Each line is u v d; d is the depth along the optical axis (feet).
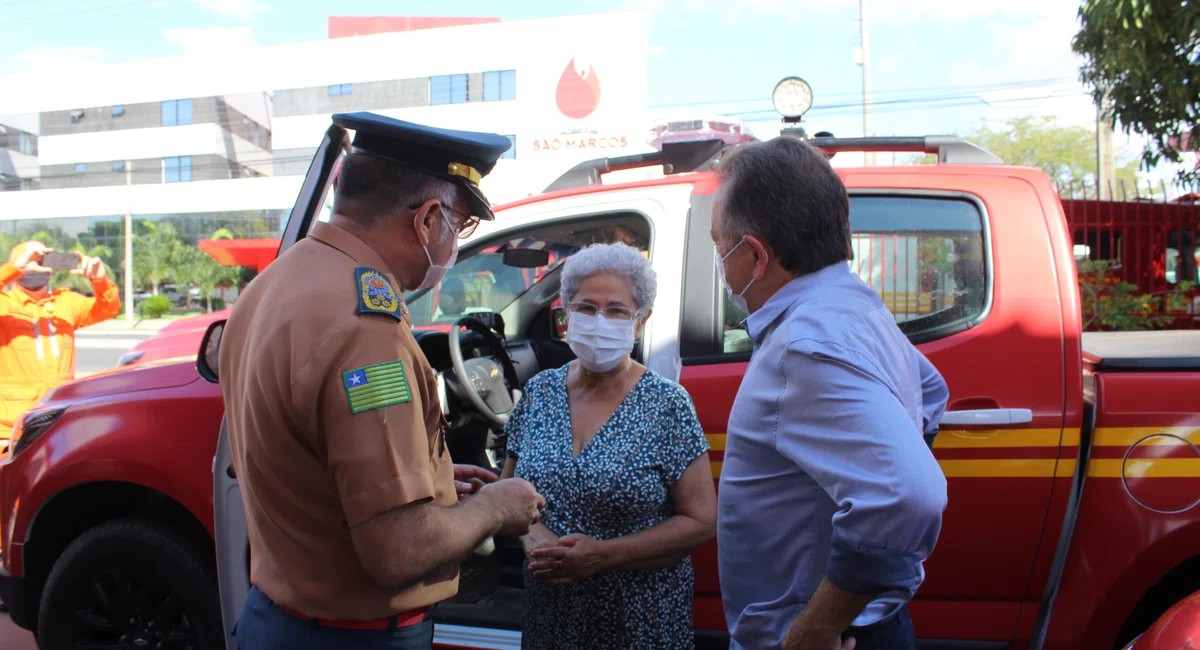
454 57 114.73
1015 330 7.27
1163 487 6.83
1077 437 7.05
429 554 4.29
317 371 4.19
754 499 4.66
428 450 4.42
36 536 8.89
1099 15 18.81
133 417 8.49
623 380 6.56
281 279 4.60
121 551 8.50
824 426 4.19
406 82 118.83
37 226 143.33
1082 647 7.04
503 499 4.91
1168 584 7.15
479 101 113.50
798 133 9.80
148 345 12.66
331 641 4.63
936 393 5.63
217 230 135.85
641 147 108.06
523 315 11.52
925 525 3.93
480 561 8.93
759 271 4.76
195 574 8.37
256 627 4.86
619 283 6.27
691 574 6.64
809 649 4.25
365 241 4.66
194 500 8.24
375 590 4.62
